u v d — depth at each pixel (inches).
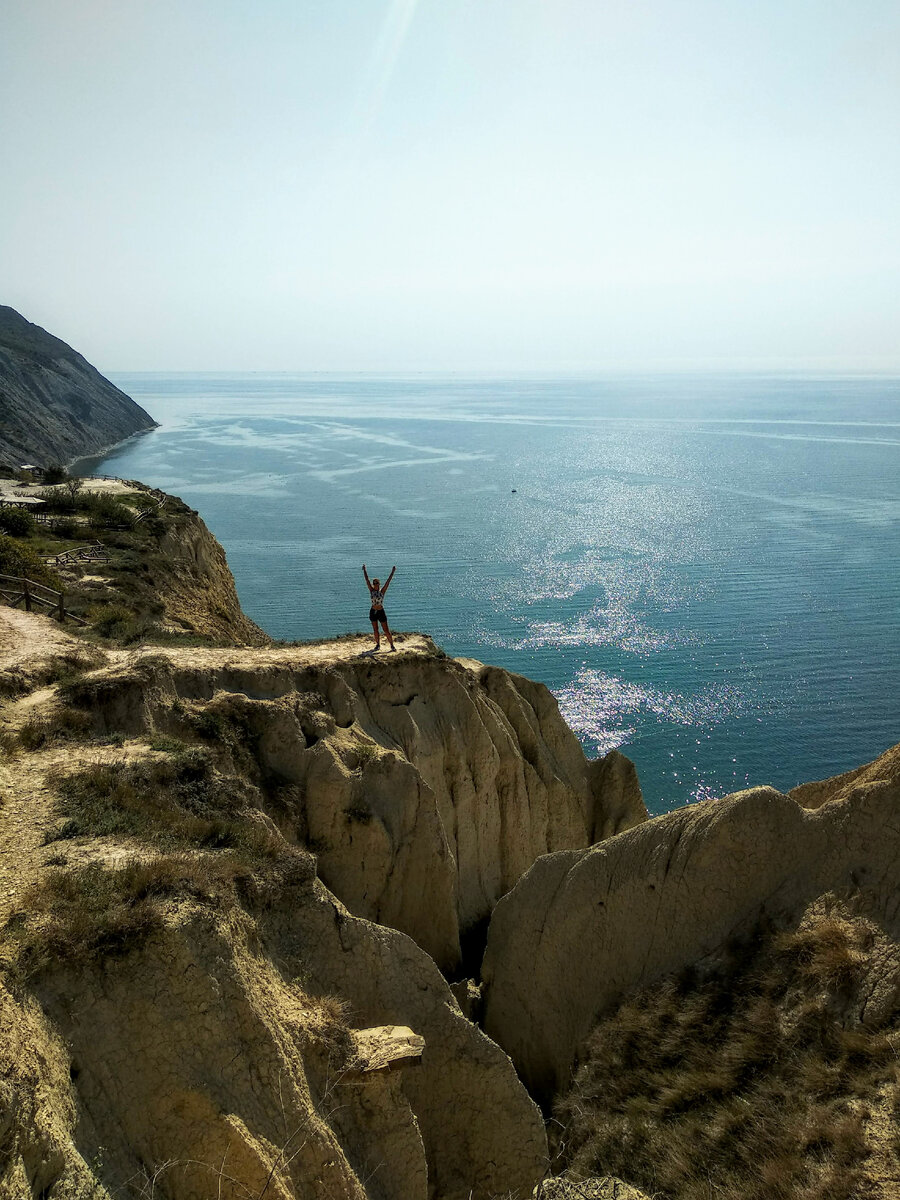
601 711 2402.8
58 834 507.5
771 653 2824.8
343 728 839.7
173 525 2140.7
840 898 552.1
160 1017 396.5
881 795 572.7
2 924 403.5
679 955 601.6
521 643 2947.8
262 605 3321.9
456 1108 532.7
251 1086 402.3
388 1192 444.5
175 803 597.3
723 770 2070.6
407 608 3316.9
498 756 977.5
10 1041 340.2
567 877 689.0
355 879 747.4
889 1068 430.0
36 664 786.8
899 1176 371.2
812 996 501.0
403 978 542.9
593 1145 486.6
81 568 1556.3
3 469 3334.2
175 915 427.8
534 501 5649.6
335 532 4682.6
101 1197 333.4
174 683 783.7
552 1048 656.4
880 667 2689.5
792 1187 388.2
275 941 498.9
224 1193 372.2
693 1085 489.4
